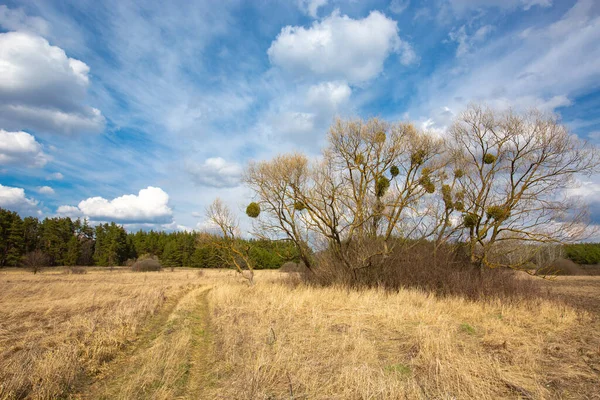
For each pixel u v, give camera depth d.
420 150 17.02
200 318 12.95
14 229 61.00
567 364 6.83
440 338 7.89
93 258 73.19
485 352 7.61
